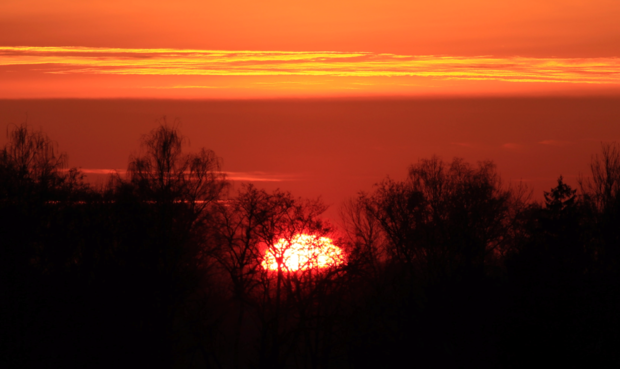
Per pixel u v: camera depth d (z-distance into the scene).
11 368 162.38
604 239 193.00
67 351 174.75
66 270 194.75
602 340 161.25
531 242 188.12
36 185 195.88
